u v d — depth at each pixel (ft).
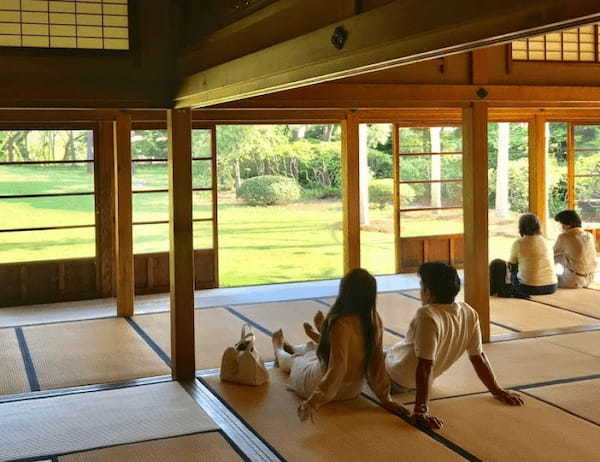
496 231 47.39
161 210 29.53
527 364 16.96
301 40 11.07
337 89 19.19
